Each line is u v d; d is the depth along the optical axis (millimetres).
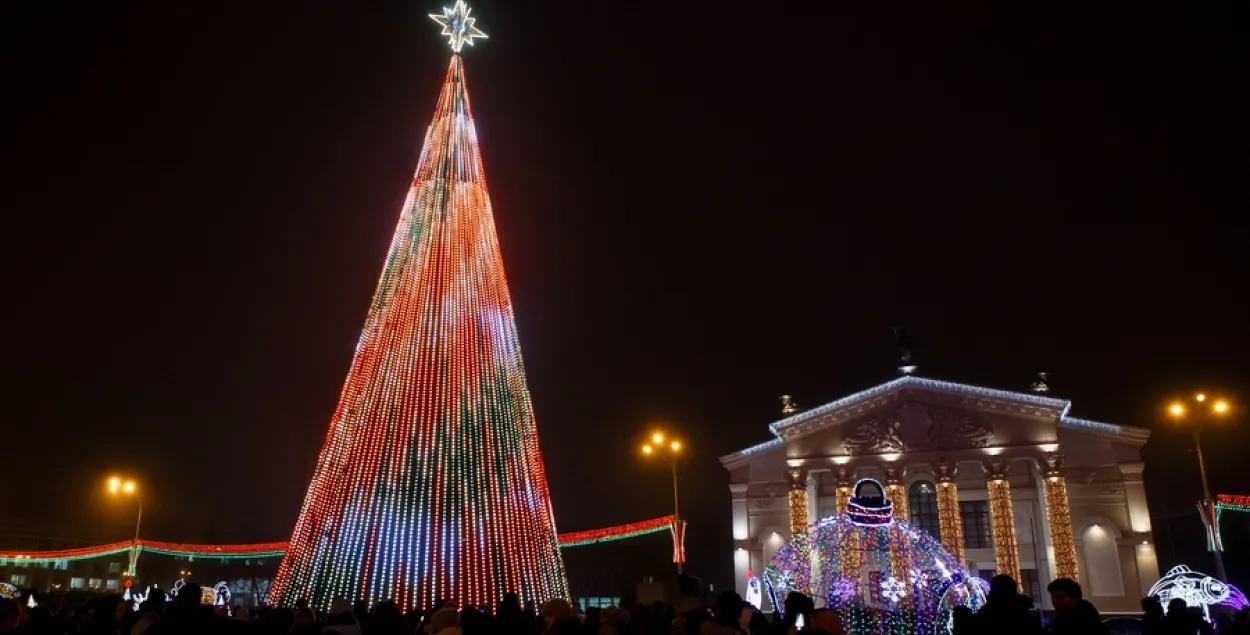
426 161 31922
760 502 57250
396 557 30234
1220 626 19859
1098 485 51812
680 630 10867
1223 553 62875
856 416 55625
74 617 15023
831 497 57938
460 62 32219
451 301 31766
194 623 9484
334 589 29797
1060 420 53156
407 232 31859
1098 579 50281
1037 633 9336
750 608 13766
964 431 53188
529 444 33406
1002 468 51656
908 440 53844
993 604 9656
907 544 20594
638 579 75062
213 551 66375
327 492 30766
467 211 31969
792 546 24641
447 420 31484
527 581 32094
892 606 19672
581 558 76062
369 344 31391
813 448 55844
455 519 31156
